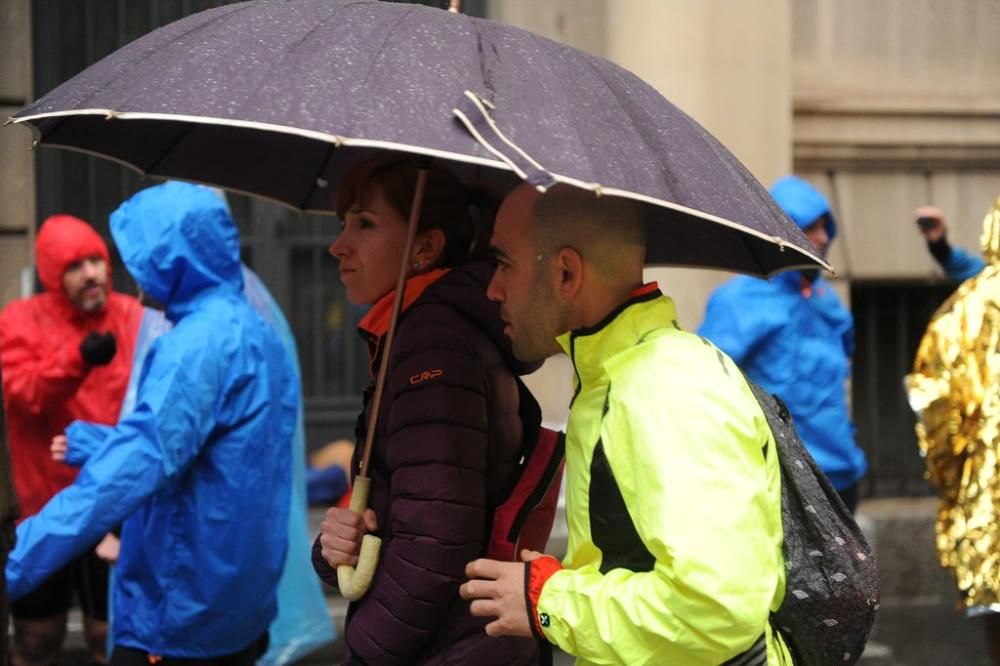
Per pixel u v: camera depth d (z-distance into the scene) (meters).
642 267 3.10
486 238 3.57
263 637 5.61
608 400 2.89
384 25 2.98
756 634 2.69
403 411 3.31
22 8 9.74
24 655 7.05
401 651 3.29
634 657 2.73
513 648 3.42
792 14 10.47
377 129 2.62
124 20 9.94
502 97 2.77
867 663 8.29
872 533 9.70
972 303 5.70
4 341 6.98
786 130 9.67
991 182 10.81
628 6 9.52
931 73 10.72
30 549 4.62
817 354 7.05
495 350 3.43
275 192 4.36
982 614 5.68
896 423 10.78
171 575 4.82
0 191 9.78
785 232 3.07
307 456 10.21
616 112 2.93
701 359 2.86
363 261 3.59
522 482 3.49
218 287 4.99
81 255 6.96
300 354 10.24
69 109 2.87
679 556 2.64
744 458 2.76
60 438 5.67
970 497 5.64
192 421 4.70
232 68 2.83
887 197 10.67
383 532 3.41
